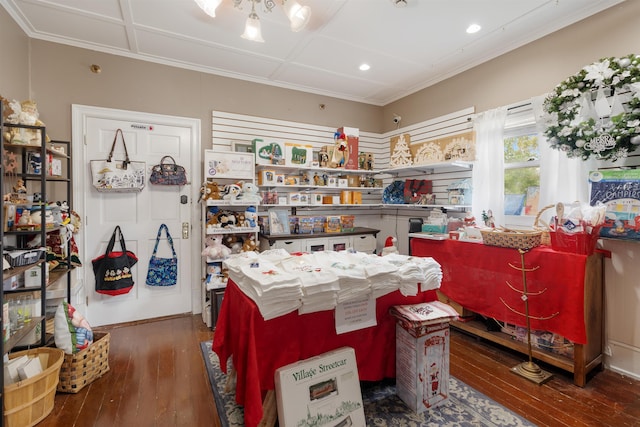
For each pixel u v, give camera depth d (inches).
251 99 153.6
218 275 128.7
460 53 128.0
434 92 156.5
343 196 169.5
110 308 127.8
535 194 117.0
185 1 95.5
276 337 64.1
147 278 132.1
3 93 95.6
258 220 152.1
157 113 133.5
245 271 65.7
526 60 116.6
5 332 69.7
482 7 98.1
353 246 162.6
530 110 115.0
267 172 147.2
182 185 137.7
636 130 78.4
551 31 108.7
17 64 104.3
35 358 74.7
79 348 82.6
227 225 131.9
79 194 121.6
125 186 124.9
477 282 108.3
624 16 91.3
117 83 126.6
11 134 81.7
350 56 131.0
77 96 120.4
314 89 168.2
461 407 75.2
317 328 68.7
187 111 139.5
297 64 138.6
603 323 92.7
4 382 66.4
